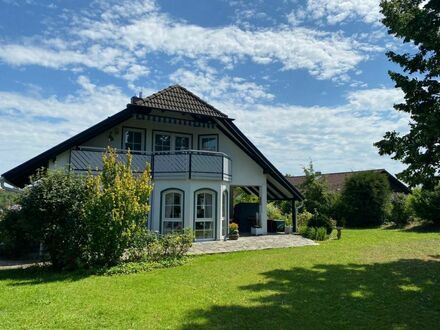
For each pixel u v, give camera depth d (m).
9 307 7.30
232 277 10.30
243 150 21.36
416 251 15.46
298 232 23.12
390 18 11.23
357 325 6.55
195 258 13.69
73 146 16.78
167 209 18.23
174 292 8.60
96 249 11.31
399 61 11.08
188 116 19.59
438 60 10.20
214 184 18.84
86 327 6.26
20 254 13.73
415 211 26.66
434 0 9.65
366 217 30.81
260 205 22.12
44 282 9.60
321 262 12.77
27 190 11.33
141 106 17.52
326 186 33.50
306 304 7.73
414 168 10.55
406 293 8.65
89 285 9.23
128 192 11.70
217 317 6.87
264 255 14.39
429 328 6.43
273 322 6.64
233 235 19.23
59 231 11.05
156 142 19.94
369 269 11.52
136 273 10.87
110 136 18.42
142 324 6.45
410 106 10.96
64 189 11.25
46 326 6.27
